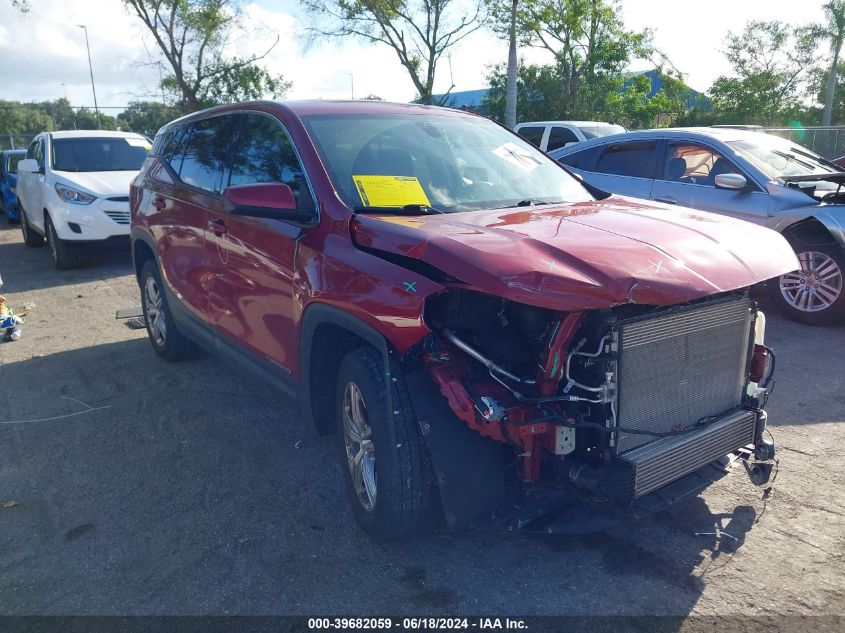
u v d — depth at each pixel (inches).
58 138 442.3
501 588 114.9
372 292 115.0
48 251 490.9
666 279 101.5
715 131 304.0
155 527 136.3
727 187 261.7
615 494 107.1
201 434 178.4
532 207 142.1
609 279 99.3
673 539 126.9
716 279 105.9
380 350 114.5
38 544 131.5
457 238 111.0
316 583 117.6
